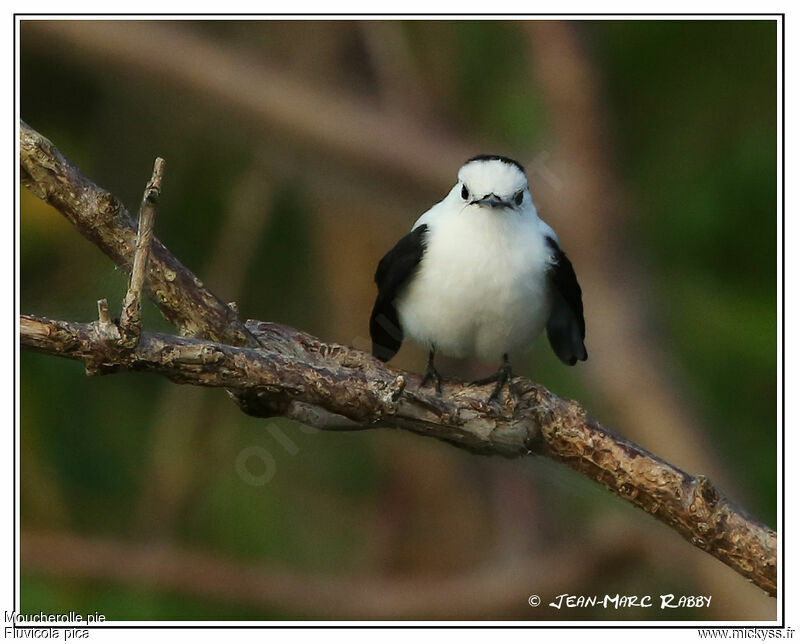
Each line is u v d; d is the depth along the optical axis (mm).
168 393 11211
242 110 12250
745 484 10656
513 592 11320
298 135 12398
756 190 11164
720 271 11297
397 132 12547
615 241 11914
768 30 11836
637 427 11078
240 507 11195
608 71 12414
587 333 11625
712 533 6602
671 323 11516
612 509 11305
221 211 12367
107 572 10211
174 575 10367
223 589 10469
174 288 6680
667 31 12086
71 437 10656
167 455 11016
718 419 11023
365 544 11961
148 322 6938
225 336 6785
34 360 10461
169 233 12180
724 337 10953
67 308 6996
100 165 12180
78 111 12242
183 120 12320
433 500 12219
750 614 10508
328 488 11734
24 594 9891
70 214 6527
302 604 10781
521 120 12664
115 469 10844
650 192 12219
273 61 12922
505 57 13023
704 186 11477
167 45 12141
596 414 11844
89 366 5801
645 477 6680
